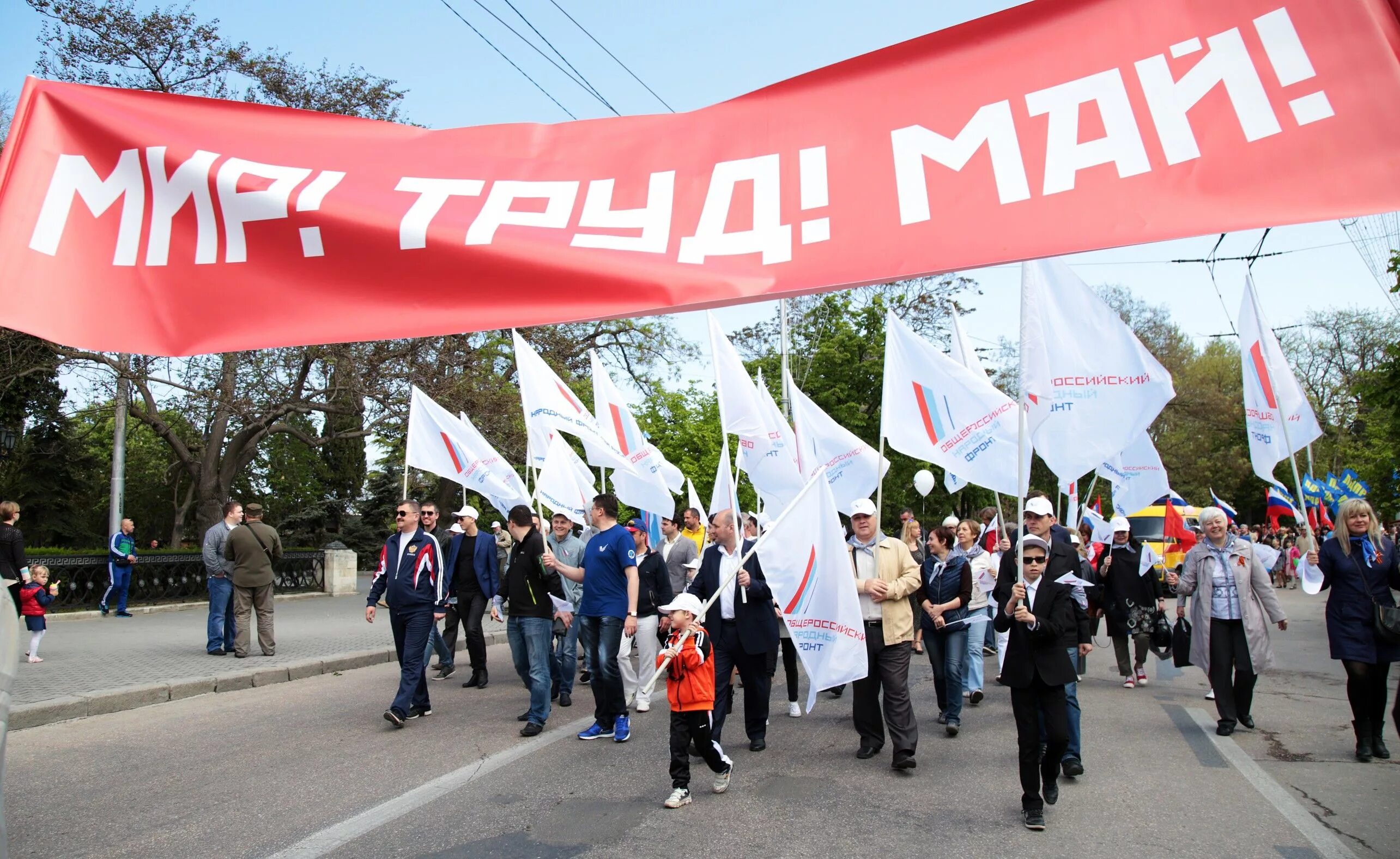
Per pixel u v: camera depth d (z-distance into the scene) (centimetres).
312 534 4178
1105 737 846
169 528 4816
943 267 294
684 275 310
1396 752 775
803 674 1232
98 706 907
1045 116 299
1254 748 800
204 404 2591
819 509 689
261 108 340
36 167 326
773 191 316
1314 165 275
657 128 334
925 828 564
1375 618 744
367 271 322
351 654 1284
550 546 1036
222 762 719
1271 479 1068
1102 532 1443
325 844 525
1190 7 296
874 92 318
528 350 1107
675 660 620
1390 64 277
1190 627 943
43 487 3531
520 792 635
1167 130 288
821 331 2812
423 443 1208
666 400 3030
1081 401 902
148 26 2283
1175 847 532
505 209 326
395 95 2591
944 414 879
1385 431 2184
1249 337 1087
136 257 323
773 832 551
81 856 506
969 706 1012
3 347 2203
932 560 906
